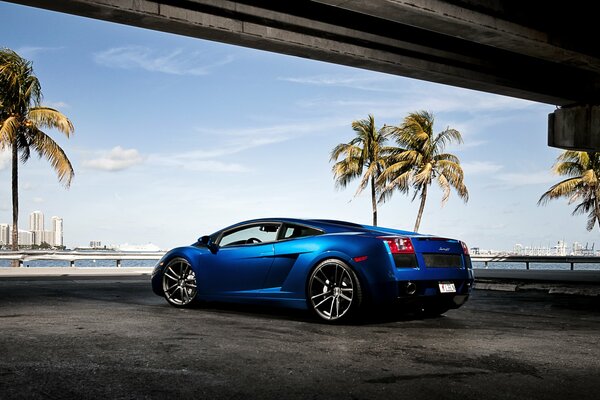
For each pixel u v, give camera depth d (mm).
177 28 10664
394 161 27812
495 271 21562
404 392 3018
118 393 2914
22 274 16156
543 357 3982
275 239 6309
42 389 2963
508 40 11969
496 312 7008
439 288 5766
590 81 18094
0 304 7184
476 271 21266
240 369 3484
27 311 6359
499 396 2959
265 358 3824
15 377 3199
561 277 16969
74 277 14633
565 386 3178
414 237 5691
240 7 10891
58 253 18391
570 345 4500
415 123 26938
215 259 6629
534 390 3084
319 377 3316
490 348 4316
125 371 3379
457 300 6184
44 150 19828
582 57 13289
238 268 6398
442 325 5625
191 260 6832
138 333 4766
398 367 3607
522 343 4562
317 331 5086
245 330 5047
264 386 3096
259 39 11289
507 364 3732
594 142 18156
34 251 18156
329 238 5824
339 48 12383
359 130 28203
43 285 11039
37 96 20047
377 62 13148
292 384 3148
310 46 11906
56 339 4422
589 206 26828
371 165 27891
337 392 3000
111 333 4750
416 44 13336
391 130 27703
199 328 5113
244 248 6457
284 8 11359
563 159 26688
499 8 11320
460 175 27047
